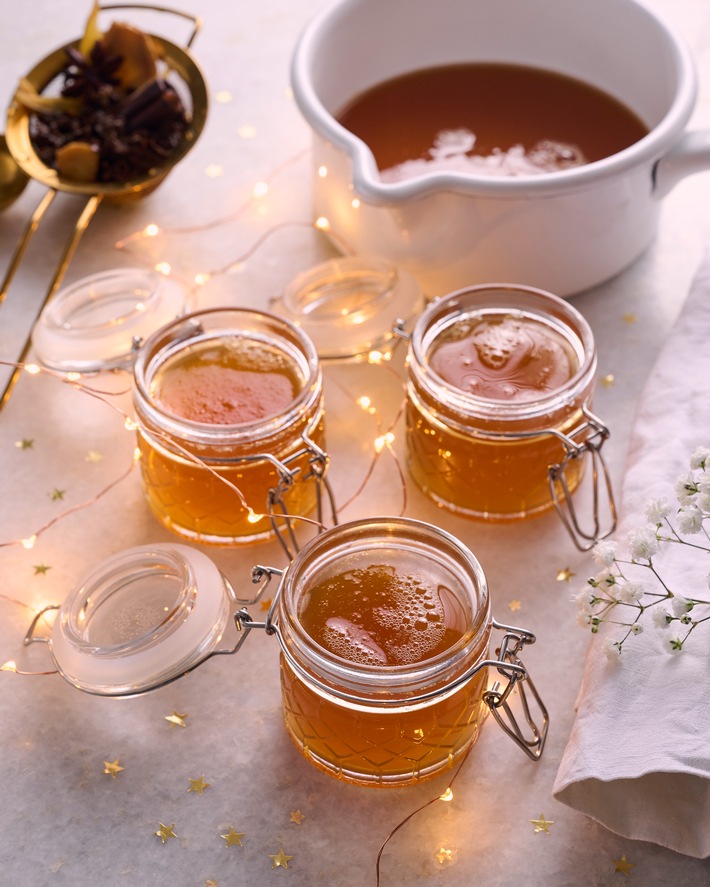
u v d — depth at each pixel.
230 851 0.64
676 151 0.75
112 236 0.84
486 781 0.65
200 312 0.71
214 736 0.67
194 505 0.70
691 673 0.62
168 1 0.98
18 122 0.83
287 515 0.68
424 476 0.72
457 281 0.78
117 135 0.82
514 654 0.64
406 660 0.62
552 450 0.70
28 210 0.86
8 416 0.77
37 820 0.65
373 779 0.64
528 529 0.72
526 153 0.81
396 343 0.77
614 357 0.78
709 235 0.83
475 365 0.70
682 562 0.66
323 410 0.71
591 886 0.62
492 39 0.85
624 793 0.62
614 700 0.63
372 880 0.63
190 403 0.70
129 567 0.67
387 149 0.81
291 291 0.77
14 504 0.74
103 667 0.64
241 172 0.87
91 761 0.66
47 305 0.77
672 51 0.78
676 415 0.71
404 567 0.64
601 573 0.64
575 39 0.83
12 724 0.67
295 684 0.63
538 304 0.71
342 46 0.82
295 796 0.65
